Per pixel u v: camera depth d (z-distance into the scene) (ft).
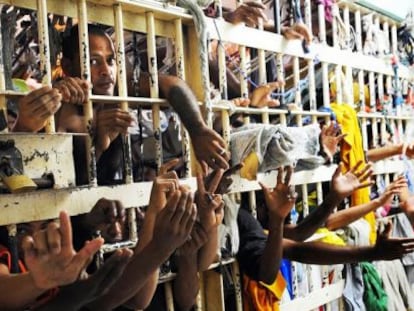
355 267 7.79
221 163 4.60
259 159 5.51
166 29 5.25
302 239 6.55
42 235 2.54
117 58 4.70
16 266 3.76
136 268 3.60
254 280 5.81
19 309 2.87
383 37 9.53
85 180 4.48
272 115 6.70
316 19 7.83
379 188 8.93
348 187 6.57
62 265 2.53
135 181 5.12
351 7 8.48
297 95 6.89
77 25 4.80
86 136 4.37
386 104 9.30
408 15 10.00
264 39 6.22
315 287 7.18
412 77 10.46
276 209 5.53
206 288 5.72
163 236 3.59
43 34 4.08
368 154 8.54
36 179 3.86
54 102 3.69
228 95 6.39
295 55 6.80
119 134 4.75
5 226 3.86
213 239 4.89
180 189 3.87
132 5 4.76
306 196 7.05
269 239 5.57
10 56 4.27
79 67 4.78
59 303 3.01
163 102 4.98
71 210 4.22
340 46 8.15
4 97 3.81
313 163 6.74
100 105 4.76
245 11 5.87
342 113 7.66
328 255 6.30
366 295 7.89
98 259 4.39
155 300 5.08
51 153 3.95
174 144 5.56
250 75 6.70
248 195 6.41
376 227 8.82
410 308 8.86
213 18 5.57
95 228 4.35
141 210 5.05
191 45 5.46
